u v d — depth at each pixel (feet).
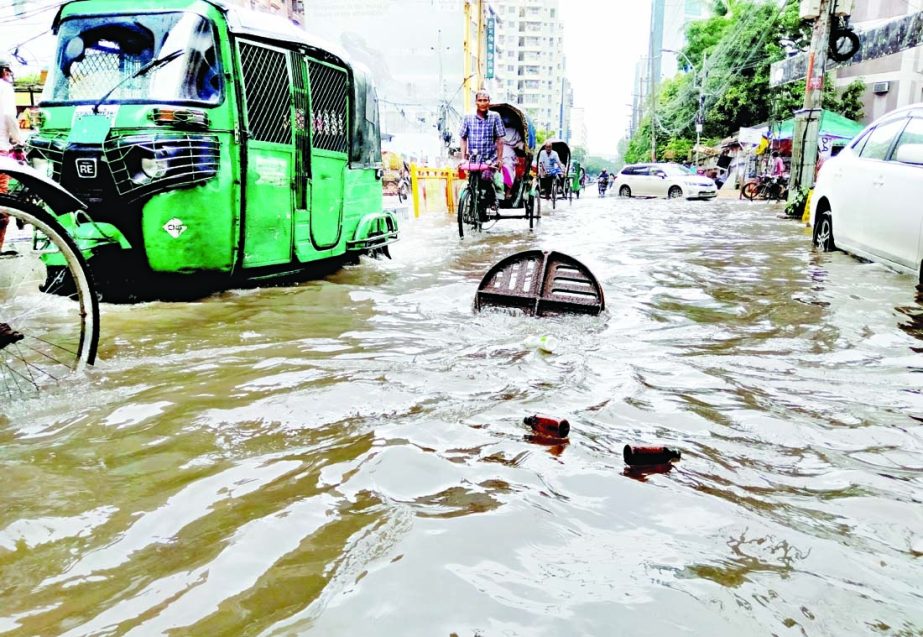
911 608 4.47
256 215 16.25
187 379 9.37
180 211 14.49
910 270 18.53
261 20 16.55
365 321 13.60
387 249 23.80
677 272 20.49
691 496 5.96
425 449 6.88
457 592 4.39
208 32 15.06
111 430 7.49
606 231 36.11
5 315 10.78
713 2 162.30
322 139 18.92
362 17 138.92
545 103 454.81
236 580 4.60
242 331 12.48
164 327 12.69
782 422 7.99
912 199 18.42
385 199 63.93
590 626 4.09
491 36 164.76
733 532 5.38
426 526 5.27
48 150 14.29
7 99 20.10
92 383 9.21
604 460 6.76
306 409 8.09
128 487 6.11
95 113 14.33
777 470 6.71
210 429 7.50
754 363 10.69
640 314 14.35
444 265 22.67
